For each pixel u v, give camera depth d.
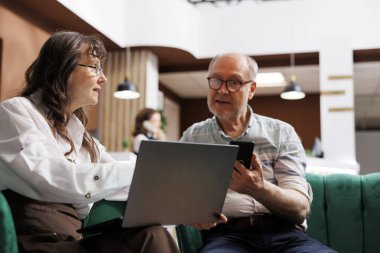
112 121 7.46
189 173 1.52
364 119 12.99
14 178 1.65
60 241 1.63
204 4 8.12
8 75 5.35
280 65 7.96
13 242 1.42
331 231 2.39
